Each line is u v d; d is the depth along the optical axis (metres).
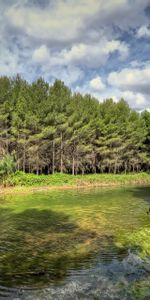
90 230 16.53
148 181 53.91
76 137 49.22
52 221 18.84
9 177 38.12
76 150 50.84
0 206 24.34
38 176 42.22
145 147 63.84
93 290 8.98
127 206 25.02
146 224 17.98
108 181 48.91
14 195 31.61
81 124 50.31
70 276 10.05
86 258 11.88
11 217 19.95
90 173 60.06
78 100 53.31
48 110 44.81
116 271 10.48
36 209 23.12
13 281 9.66
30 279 9.83
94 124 52.66
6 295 8.69
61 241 14.32
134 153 63.06
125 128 58.38
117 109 58.94
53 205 25.16
